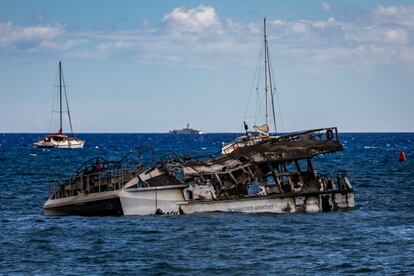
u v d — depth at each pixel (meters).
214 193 165.75
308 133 175.50
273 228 148.25
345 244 133.25
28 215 173.88
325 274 112.00
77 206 167.75
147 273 113.25
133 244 134.25
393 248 129.75
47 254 126.62
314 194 170.12
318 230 146.75
